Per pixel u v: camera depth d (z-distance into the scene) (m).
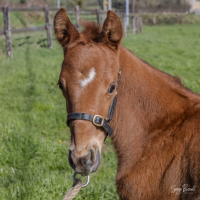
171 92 2.01
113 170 3.22
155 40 15.75
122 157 2.04
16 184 2.77
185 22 35.97
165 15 36.59
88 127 1.72
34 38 12.80
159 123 1.94
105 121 1.81
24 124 4.10
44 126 4.32
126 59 2.06
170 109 1.94
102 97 1.74
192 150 1.69
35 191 2.70
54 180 2.87
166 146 1.82
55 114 4.64
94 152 1.74
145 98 2.00
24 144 3.57
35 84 6.21
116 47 1.88
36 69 7.49
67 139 4.02
